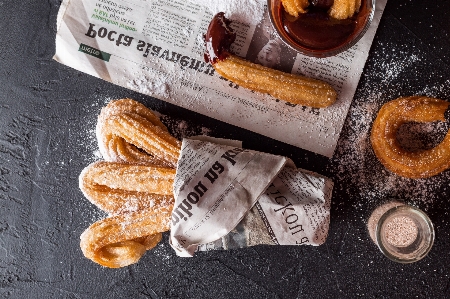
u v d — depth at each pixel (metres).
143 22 0.60
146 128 0.58
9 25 0.62
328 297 0.61
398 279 0.60
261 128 0.60
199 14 0.59
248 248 0.61
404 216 0.56
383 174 0.60
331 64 0.59
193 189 0.55
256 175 0.55
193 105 0.60
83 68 0.60
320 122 0.59
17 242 0.63
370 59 0.59
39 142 0.62
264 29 0.59
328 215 0.55
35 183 0.63
